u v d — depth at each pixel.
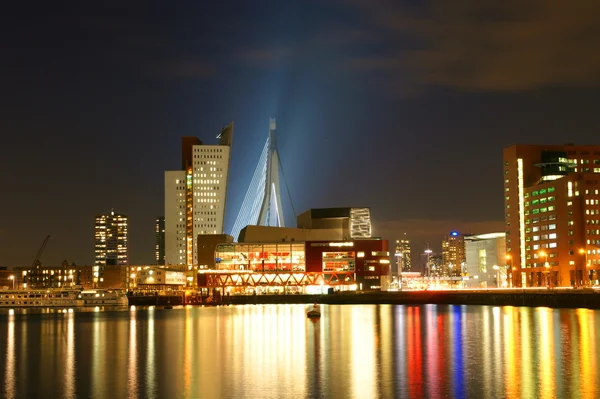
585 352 107.69
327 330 151.25
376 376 88.94
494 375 88.25
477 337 130.38
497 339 126.44
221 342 129.38
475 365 96.19
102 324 182.38
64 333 153.75
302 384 84.38
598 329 141.88
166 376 91.06
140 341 133.00
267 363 101.25
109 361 105.44
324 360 103.62
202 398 77.75
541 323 158.75
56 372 95.38
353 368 95.50
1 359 108.88
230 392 80.50
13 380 89.62
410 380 85.88
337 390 80.69
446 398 76.06
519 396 76.44
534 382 83.56
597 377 86.38
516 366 94.88
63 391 82.44
